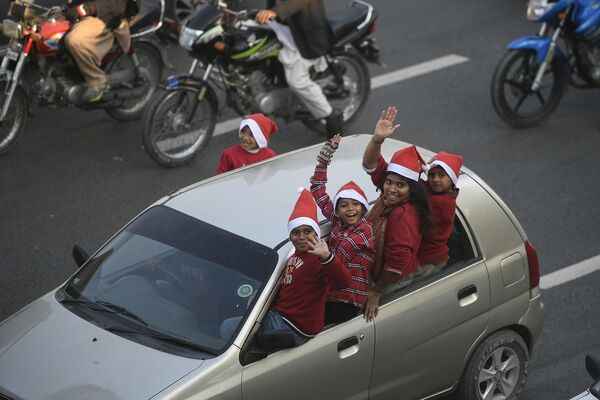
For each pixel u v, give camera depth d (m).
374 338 14.29
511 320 16.39
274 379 13.17
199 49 24.75
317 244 12.70
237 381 12.81
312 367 13.60
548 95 32.22
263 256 13.83
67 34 25.23
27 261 20.95
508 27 37.56
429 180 14.77
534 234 23.72
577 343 19.58
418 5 39.47
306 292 13.26
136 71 27.45
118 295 14.18
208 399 12.49
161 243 14.60
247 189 15.36
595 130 29.94
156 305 13.84
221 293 13.64
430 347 15.18
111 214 23.19
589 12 28.75
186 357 12.93
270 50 25.41
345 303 13.85
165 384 12.45
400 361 14.82
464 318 15.57
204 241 14.33
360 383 14.36
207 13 24.84
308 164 16.11
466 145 28.16
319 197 14.59
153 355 12.98
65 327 13.70
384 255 13.96
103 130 27.89
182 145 25.88
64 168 25.34
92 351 13.14
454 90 31.84
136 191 24.38
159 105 24.44
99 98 26.23
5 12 31.31
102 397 12.33
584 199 25.58
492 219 16.20
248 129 18.22
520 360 16.83
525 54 28.78
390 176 14.00
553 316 20.47
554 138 29.16
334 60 27.33
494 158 27.52
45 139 27.02
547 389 18.00
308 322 13.38
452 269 15.52
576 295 21.28
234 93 25.91
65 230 22.34
